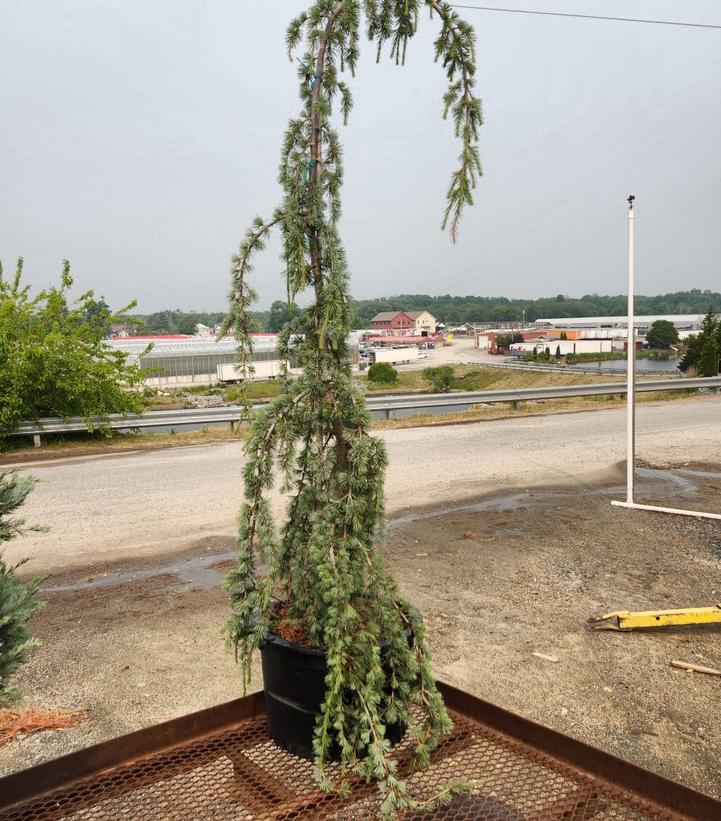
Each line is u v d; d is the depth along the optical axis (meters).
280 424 2.67
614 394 21.66
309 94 2.75
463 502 8.40
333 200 2.73
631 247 7.58
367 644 2.38
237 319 2.80
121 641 4.54
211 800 2.25
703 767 3.11
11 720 3.52
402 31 3.02
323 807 2.20
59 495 9.05
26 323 13.48
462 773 2.35
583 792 2.10
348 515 2.48
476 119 3.13
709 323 38.19
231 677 4.01
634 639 4.50
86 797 2.12
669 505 8.19
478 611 4.98
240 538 2.69
